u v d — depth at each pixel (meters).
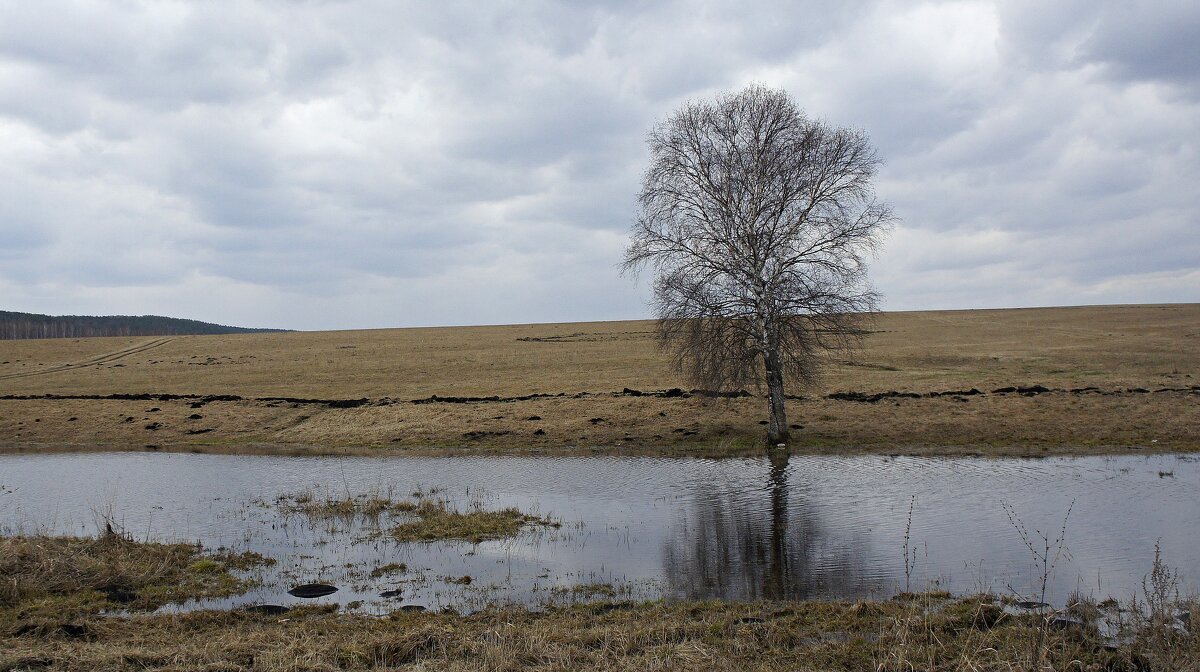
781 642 10.76
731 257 32.22
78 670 9.71
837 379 49.41
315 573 15.68
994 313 118.31
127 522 21.20
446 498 24.55
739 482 26.47
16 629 11.58
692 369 33.84
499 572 15.66
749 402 41.03
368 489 26.47
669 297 32.25
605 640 10.62
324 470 31.44
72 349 95.12
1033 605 12.34
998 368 54.28
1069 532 18.00
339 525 20.48
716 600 13.36
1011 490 23.52
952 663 9.54
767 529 19.33
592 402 43.00
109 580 14.66
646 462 31.67
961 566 15.34
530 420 40.59
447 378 60.53
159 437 41.78
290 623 12.16
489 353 78.94
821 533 18.77
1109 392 39.22
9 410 48.31
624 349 77.69
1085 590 13.43
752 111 32.00
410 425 41.22
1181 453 29.86
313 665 9.84
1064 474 26.16
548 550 17.53
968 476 26.23
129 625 11.99
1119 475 25.77
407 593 14.20
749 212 32.22
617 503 23.28
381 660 10.19
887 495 23.33
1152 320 93.62
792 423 37.19
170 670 9.72
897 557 16.22
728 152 32.09
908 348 70.06
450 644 10.65
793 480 26.50
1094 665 9.32
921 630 10.85
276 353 86.06
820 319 31.38
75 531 19.91
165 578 15.19
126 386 59.72
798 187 31.20
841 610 12.18
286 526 20.45
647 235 32.84
